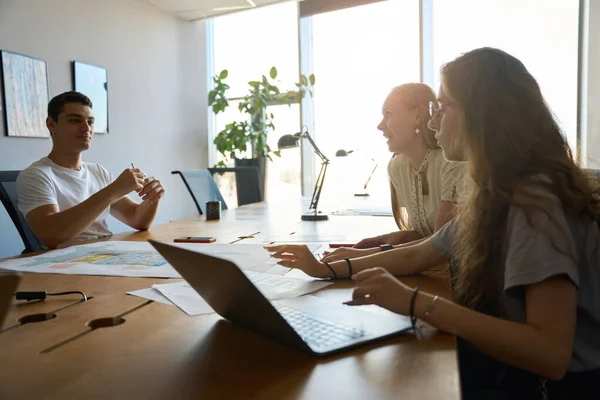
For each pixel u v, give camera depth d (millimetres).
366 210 2855
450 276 1126
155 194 2088
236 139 5246
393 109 1753
